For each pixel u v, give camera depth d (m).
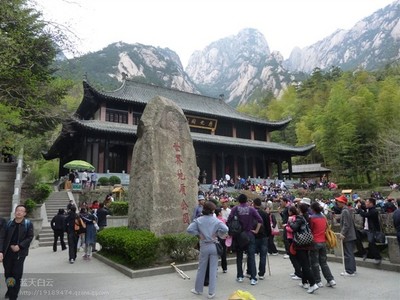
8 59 15.84
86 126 35.41
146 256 10.25
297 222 8.26
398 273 9.73
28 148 39.88
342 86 80.94
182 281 9.15
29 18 16.03
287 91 120.19
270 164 56.91
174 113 13.12
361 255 11.50
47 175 51.28
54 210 24.41
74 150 42.66
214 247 7.86
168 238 10.92
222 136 52.44
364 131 60.56
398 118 55.78
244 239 8.84
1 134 20.67
